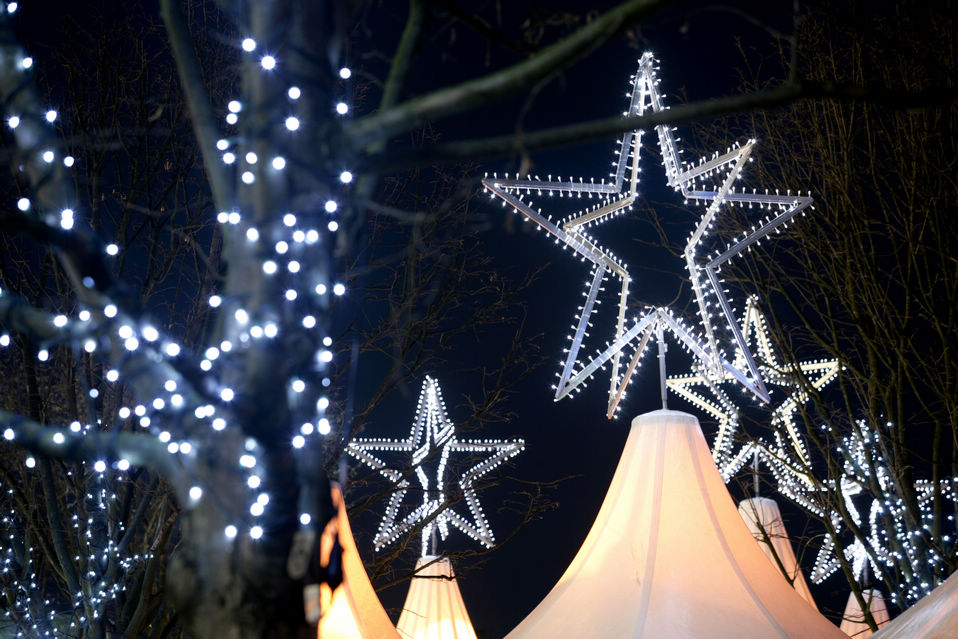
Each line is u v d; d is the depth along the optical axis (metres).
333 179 4.06
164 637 9.55
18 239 10.51
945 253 12.45
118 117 10.87
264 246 4.01
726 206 13.92
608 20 3.40
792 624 8.85
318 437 4.10
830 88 3.41
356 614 7.77
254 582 3.89
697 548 9.27
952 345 12.31
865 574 14.54
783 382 13.11
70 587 9.03
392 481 14.38
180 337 10.48
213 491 3.98
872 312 12.81
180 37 4.34
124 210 10.05
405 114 3.79
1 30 4.28
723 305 9.39
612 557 9.48
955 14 11.73
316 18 4.11
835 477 12.84
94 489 9.35
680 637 8.59
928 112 12.70
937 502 12.05
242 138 4.10
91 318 4.11
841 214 13.12
